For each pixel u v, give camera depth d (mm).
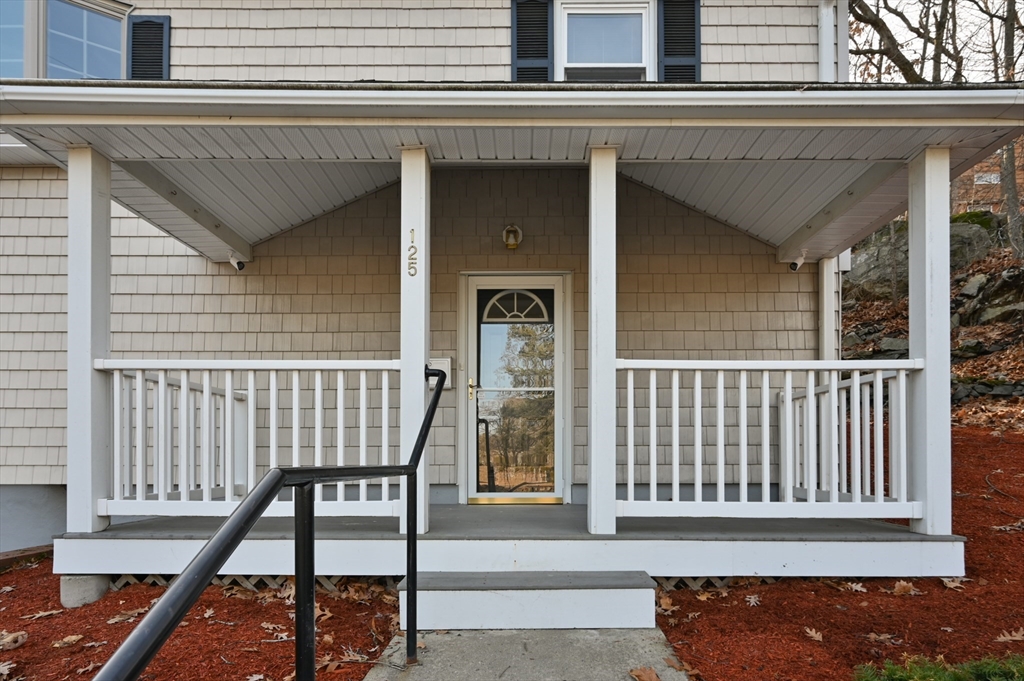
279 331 6039
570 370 5852
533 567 3887
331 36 5957
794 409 5363
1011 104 3662
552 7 5992
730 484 6000
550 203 5988
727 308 6043
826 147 4125
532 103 3750
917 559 3900
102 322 4152
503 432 5914
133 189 4551
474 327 6000
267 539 3961
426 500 3980
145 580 4184
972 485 6266
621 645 3279
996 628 3385
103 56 5992
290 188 5312
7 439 6051
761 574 3900
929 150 4066
